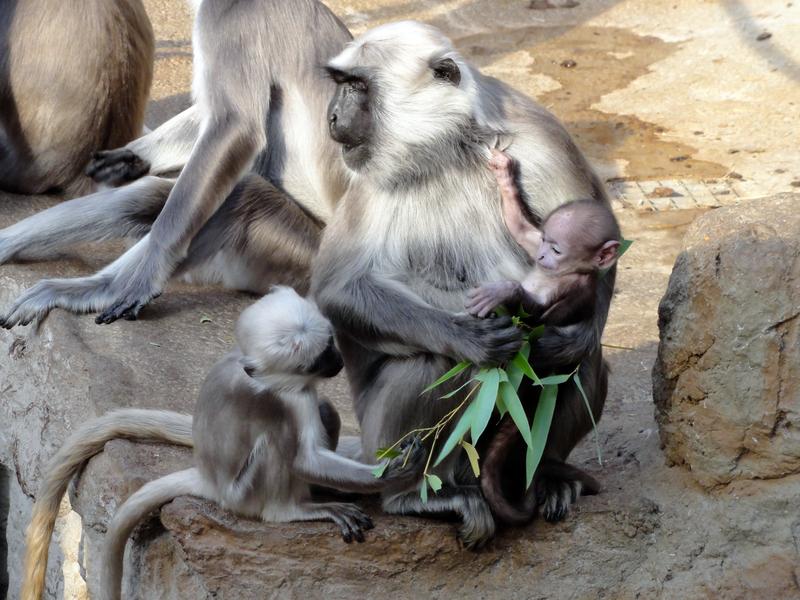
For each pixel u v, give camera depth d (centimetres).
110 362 849
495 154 627
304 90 960
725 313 631
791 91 1597
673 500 673
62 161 1171
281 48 957
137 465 700
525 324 613
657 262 1198
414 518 645
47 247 1009
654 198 1358
